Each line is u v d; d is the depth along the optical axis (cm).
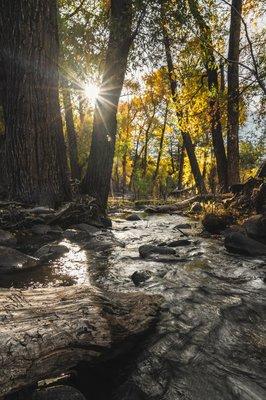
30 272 546
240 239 702
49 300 315
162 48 1184
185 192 2873
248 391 265
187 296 451
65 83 1683
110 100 1218
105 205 1259
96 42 1502
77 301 317
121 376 283
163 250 674
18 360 236
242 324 376
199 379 278
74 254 663
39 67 930
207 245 771
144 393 262
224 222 937
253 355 315
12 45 909
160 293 459
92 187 1232
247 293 470
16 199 934
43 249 661
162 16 1065
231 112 1627
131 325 329
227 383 274
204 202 1521
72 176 2392
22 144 929
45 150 959
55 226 863
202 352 317
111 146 1241
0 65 962
